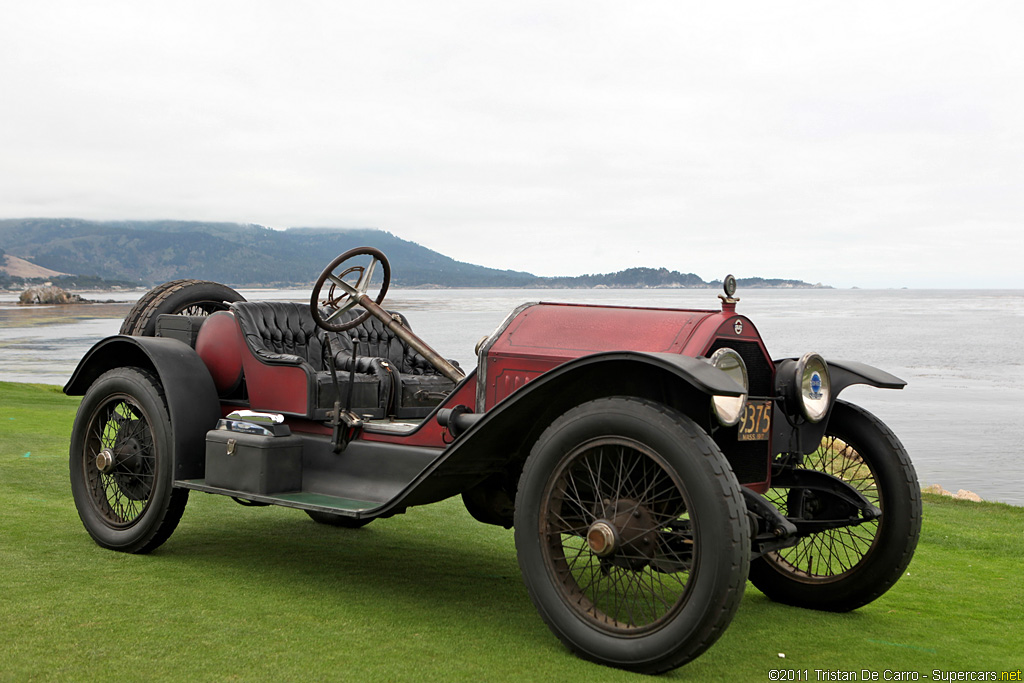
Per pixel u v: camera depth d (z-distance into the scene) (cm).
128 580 358
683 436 263
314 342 467
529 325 348
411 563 414
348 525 500
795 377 336
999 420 2236
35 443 771
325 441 389
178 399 402
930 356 4597
